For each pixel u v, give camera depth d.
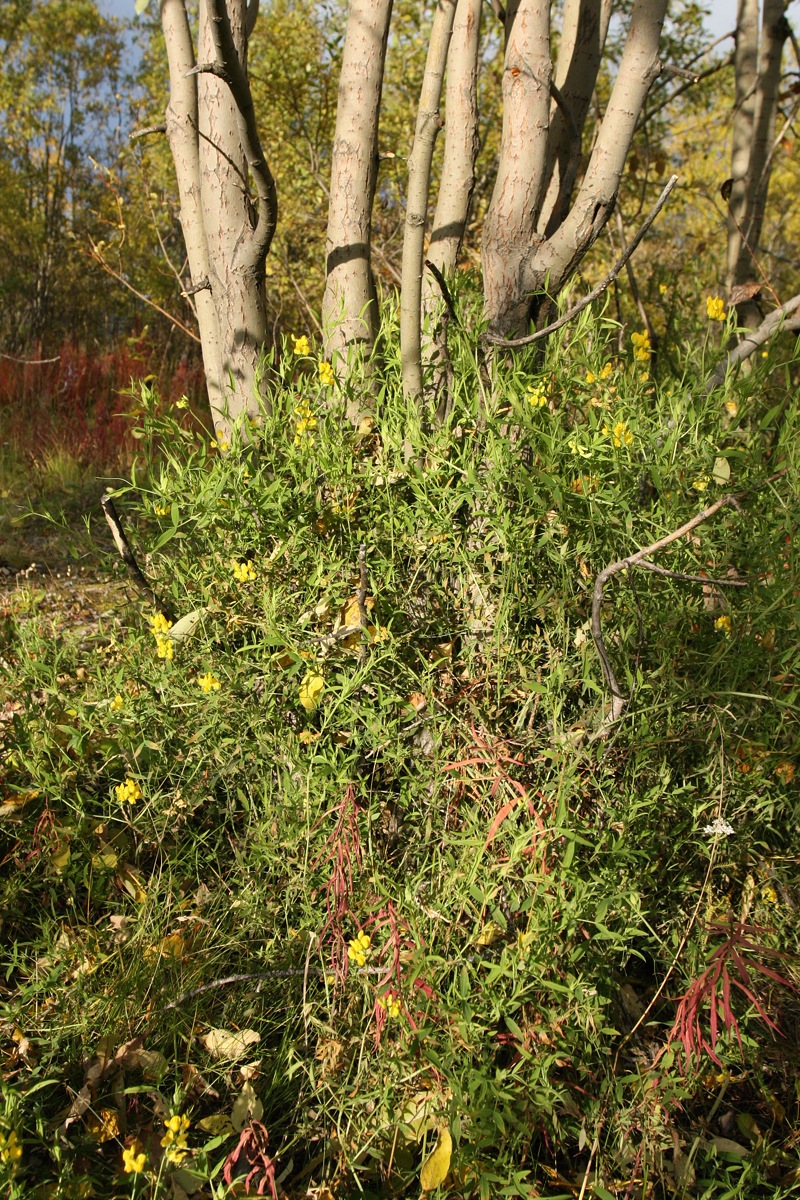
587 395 2.37
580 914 1.80
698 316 3.53
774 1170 1.91
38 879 2.33
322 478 2.33
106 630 2.93
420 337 2.35
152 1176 1.65
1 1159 1.52
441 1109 1.77
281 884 2.21
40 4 18.53
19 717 2.44
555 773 2.06
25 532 5.98
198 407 8.48
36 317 17.66
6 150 18.34
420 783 2.12
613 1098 1.88
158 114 13.13
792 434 2.35
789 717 2.19
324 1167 1.79
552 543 2.17
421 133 2.27
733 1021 1.71
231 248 2.76
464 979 1.72
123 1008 1.99
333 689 2.10
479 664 2.26
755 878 2.25
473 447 2.30
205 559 2.39
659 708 2.12
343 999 2.00
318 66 8.24
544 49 2.39
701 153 9.49
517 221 2.45
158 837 2.27
